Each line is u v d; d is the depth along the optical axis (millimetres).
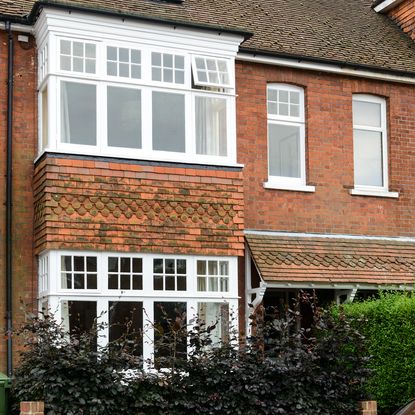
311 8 19156
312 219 15961
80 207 13289
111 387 10180
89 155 13445
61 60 13500
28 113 14078
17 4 14523
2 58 14008
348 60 16641
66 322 13008
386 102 17203
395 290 15172
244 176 15492
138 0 15859
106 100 13734
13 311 13430
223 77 14688
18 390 10258
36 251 13617
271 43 16281
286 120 16250
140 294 13570
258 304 14391
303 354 11102
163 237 13789
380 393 12680
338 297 15734
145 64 14055
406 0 19234
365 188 16719
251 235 15203
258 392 10797
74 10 13508
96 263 13352
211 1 17531
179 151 14188
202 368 10789
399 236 16766
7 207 13625
